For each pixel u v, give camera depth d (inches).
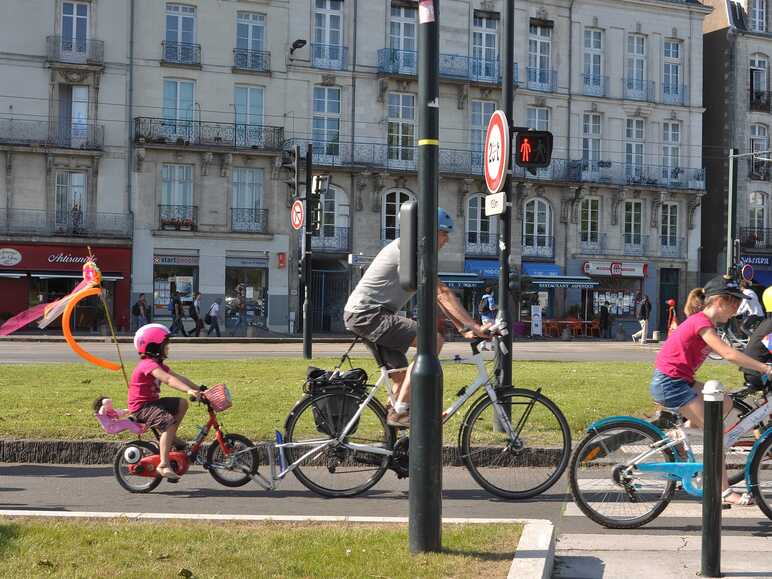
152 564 266.1
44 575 253.6
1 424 522.9
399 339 393.4
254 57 2201.0
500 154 498.0
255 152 2164.1
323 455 403.2
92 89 2082.9
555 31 2476.6
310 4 2245.3
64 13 2073.1
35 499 401.1
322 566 266.1
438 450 285.4
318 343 1750.7
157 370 405.1
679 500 405.7
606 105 2514.8
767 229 2699.3
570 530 353.7
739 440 380.8
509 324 514.6
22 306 2047.2
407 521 326.0
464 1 2381.9
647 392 698.2
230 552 280.5
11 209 2026.3
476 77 2389.3
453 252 2354.8
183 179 2150.6
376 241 2288.4
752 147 2704.2
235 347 1539.1
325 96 2271.2
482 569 265.1
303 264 1174.3
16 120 2033.7
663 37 2581.2
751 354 465.4
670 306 1359.5
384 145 2301.9
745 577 288.0
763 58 2723.9
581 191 2459.4
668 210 2583.7
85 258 2058.3
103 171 2086.6
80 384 725.9
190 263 2143.2
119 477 415.2
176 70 2145.7
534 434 409.7
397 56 2313.0
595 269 2469.2
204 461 409.4
